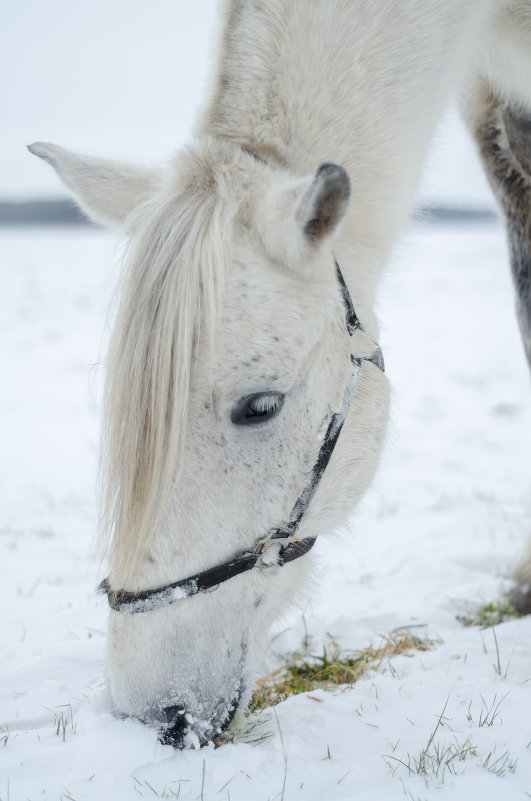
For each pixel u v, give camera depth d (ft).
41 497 27.78
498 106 15.94
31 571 20.26
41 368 53.62
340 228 9.79
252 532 9.85
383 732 10.94
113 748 9.52
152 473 8.82
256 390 9.21
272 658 14.84
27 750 10.36
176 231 9.15
